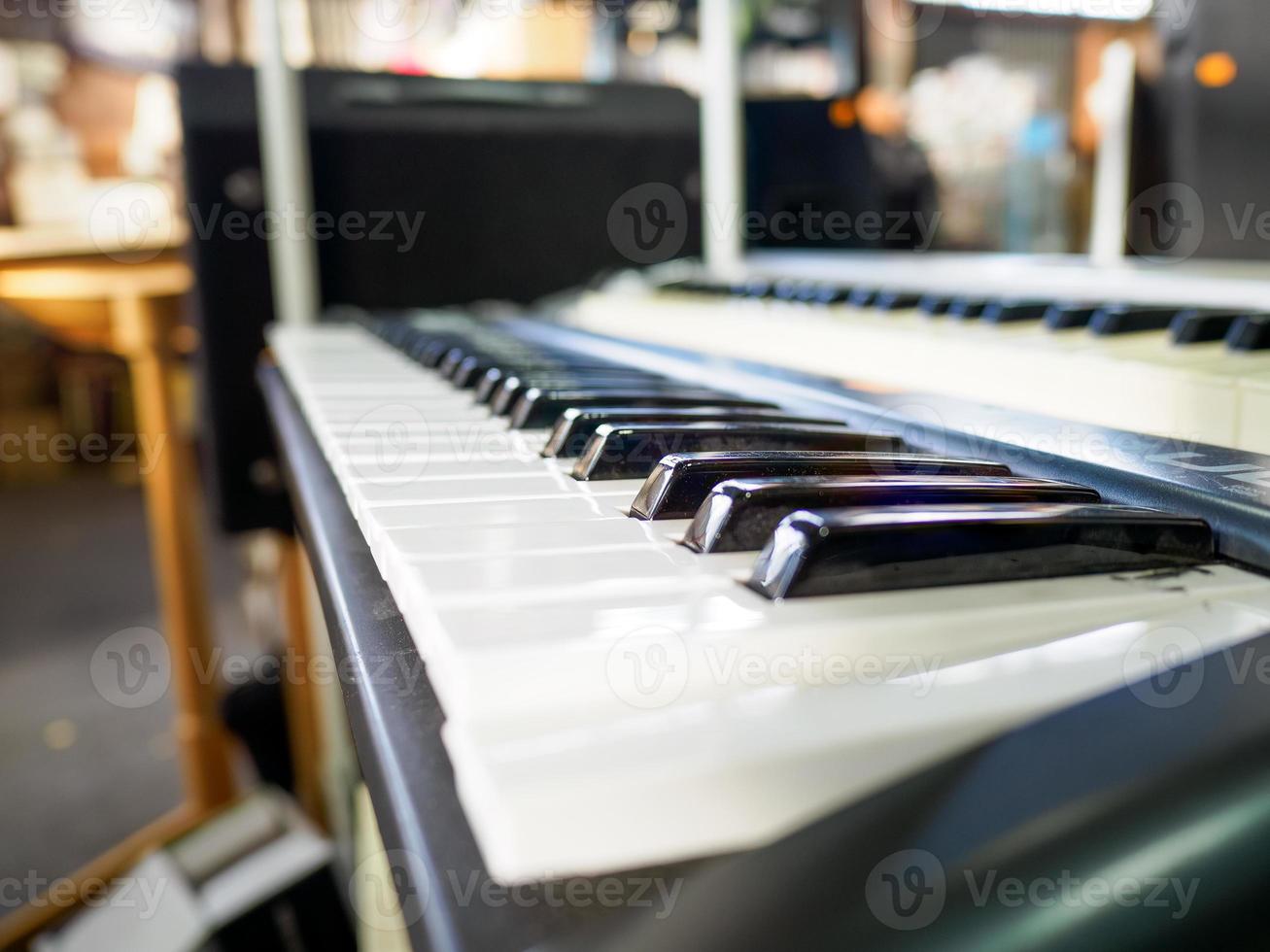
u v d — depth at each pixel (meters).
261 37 1.34
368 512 0.38
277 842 1.17
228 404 1.42
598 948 0.18
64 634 2.98
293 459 0.57
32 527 4.14
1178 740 0.21
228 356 1.41
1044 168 0.98
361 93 1.43
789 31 1.55
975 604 0.27
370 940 1.09
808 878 0.19
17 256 1.55
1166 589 0.29
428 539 0.33
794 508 0.32
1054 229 0.97
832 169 1.40
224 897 1.09
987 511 0.30
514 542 0.33
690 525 0.34
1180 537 0.32
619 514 0.38
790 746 0.21
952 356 0.66
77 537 4.00
